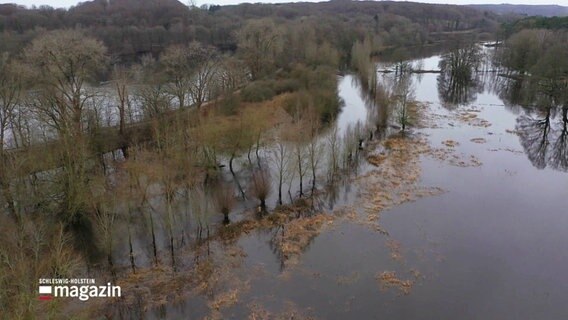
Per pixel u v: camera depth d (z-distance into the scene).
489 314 34.81
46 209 44.94
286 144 56.59
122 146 64.56
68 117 55.38
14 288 29.39
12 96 51.66
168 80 81.00
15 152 47.31
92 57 67.31
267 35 105.81
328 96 80.94
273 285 37.75
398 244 43.75
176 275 39.00
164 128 59.62
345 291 37.06
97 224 42.75
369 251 42.59
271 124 69.06
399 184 57.00
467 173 60.75
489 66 145.75
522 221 48.41
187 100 82.06
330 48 117.25
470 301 36.19
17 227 36.97
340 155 62.38
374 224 47.31
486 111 93.12
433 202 52.31
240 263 40.75
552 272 40.03
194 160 55.38
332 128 66.50
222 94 78.94
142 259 41.25
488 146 71.50
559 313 35.12
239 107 73.19
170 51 99.62
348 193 54.66
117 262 40.72
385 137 75.31
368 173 60.38
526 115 89.94
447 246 43.56
